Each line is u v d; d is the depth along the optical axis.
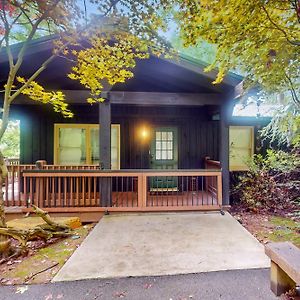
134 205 5.55
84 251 3.47
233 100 5.32
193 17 2.52
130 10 3.42
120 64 4.57
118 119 7.42
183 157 7.54
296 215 5.30
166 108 7.52
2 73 5.34
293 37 2.47
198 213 5.36
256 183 6.23
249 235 4.02
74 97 5.39
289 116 4.46
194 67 5.00
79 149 7.33
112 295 2.42
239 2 2.18
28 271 2.99
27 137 7.17
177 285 2.57
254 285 2.53
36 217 4.85
